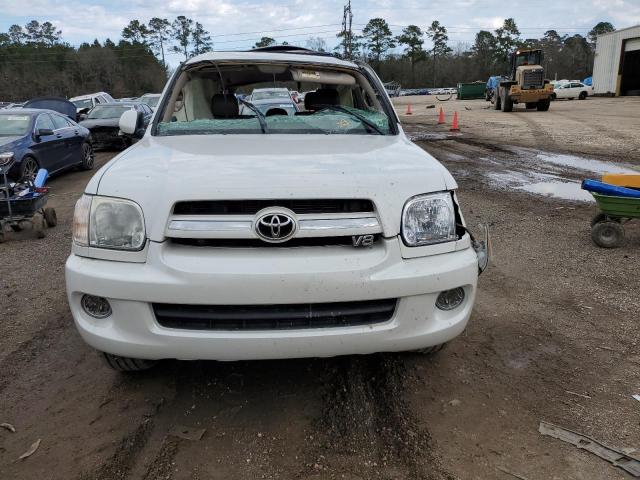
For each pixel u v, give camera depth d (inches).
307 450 97.6
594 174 378.3
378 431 102.7
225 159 105.7
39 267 207.3
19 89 3339.1
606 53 1818.4
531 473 91.4
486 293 171.0
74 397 115.4
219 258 92.0
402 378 120.7
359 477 90.8
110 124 627.8
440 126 789.2
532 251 213.3
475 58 4515.3
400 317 96.9
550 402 111.9
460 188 345.4
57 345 139.9
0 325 153.1
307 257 92.8
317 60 158.9
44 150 402.3
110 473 92.2
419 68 4471.0
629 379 120.4
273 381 120.0
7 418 108.5
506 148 526.6
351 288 92.5
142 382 120.3
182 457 95.8
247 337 92.6
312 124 139.2
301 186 94.1
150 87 3892.7
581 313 155.6
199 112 159.8
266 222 91.9
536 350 134.1
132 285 92.4
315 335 93.5
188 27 4131.4
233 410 109.6
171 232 92.9
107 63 3850.9
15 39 4298.7
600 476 90.4
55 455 97.0
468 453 96.4
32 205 247.8
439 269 98.0
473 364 127.3
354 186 96.0
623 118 817.5
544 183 354.9
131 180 99.7
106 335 96.5
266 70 157.5
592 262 199.0
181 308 94.0
